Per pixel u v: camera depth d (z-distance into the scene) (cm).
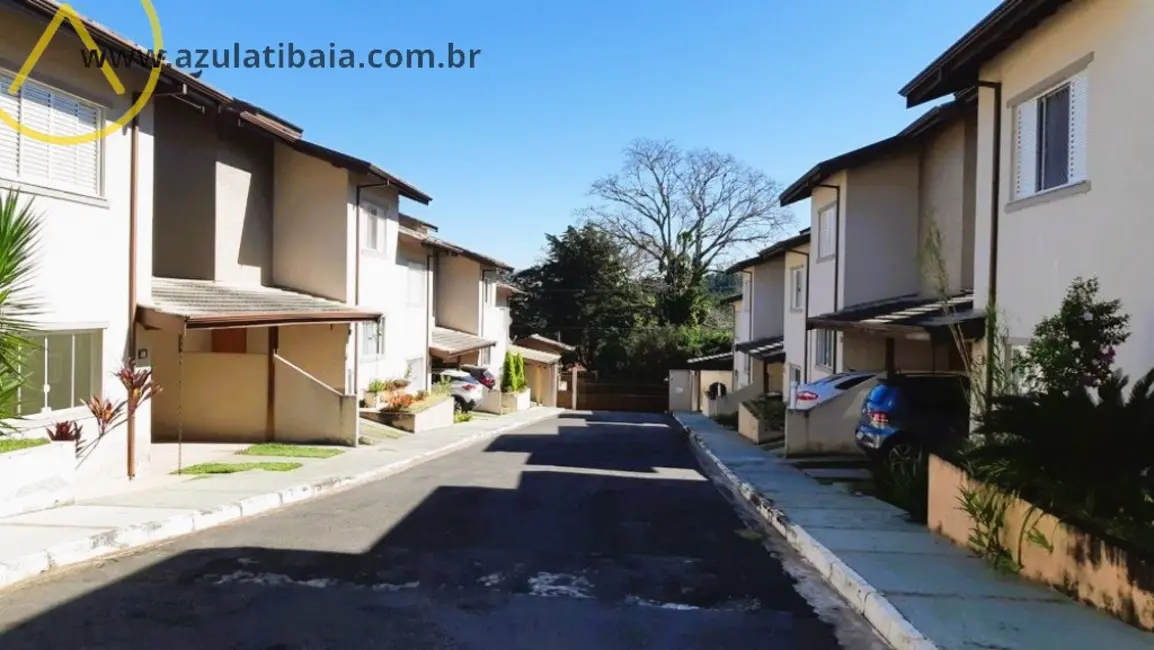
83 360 1095
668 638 574
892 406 1330
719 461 1666
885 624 593
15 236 802
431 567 751
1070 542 644
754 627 607
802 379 2386
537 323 5594
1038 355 760
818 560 794
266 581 686
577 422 3234
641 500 1184
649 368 5097
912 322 1306
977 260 1199
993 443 723
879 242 1842
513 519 1002
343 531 904
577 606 644
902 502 1041
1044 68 1007
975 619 584
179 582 678
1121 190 848
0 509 852
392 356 2386
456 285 3616
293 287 1988
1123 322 751
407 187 2177
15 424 958
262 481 1181
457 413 2883
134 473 1181
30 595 633
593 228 5638
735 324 4097
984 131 1177
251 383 1733
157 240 1684
